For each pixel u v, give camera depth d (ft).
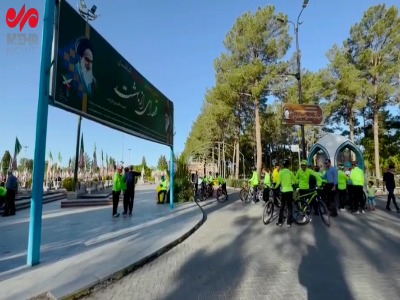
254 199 56.08
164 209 47.50
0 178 111.65
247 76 101.35
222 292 15.28
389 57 108.17
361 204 40.60
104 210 48.47
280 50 106.01
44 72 19.84
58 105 21.35
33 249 19.08
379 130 127.85
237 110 130.82
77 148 70.95
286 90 109.29
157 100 48.49
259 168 105.50
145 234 27.76
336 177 37.47
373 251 22.07
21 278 16.58
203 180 70.59
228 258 21.21
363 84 107.34
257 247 23.90
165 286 16.35
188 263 20.35
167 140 53.72
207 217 40.19
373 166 131.64
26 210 52.65
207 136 190.70
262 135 154.40
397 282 16.06
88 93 25.70
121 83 33.83
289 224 31.58
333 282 16.24
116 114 32.37
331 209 37.93
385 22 107.34
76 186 69.10
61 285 15.56
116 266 18.53
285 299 14.24
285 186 31.99
